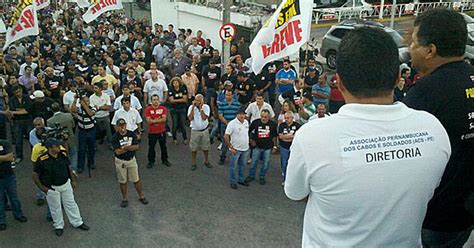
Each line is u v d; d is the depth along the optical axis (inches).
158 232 332.5
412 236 60.8
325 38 759.1
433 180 60.5
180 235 328.8
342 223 59.9
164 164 438.3
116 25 832.9
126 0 1156.5
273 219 348.5
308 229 65.1
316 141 59.8
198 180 409.1
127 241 321.7
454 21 73.4
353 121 59.8
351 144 58.8
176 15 842.2
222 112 432.1
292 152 63.1
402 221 58.8
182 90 475.2
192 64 601.3
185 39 714.8
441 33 73.3
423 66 77.6
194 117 416.2
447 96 71.9
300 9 328.2
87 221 344.8
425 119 62.4
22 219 342.3
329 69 753.6
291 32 332.2
